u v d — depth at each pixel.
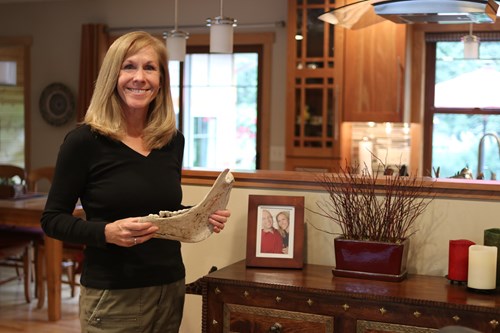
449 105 5.56
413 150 5.48
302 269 2.50
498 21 5.28
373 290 2.17
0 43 6.75
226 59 6.09
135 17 6.27
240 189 2.74
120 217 2.03
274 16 5.81
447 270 2.45
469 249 2.21
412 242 2.49
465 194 2.41
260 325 2.27
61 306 5.02
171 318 2.14
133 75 2.03
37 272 5.17
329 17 2.94
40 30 6.61
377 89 5.16
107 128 2.01
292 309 2.23
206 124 6.20
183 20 6.10
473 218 2.42
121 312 2.04
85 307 2.06
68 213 2.01
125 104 2.09
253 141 6.05
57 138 6.60
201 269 2.82
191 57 6.20
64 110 6.53
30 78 6.66
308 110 5.34
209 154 6.21
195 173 2.81
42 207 4.56
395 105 5.12
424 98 5.60
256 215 2.54
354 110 5.23
